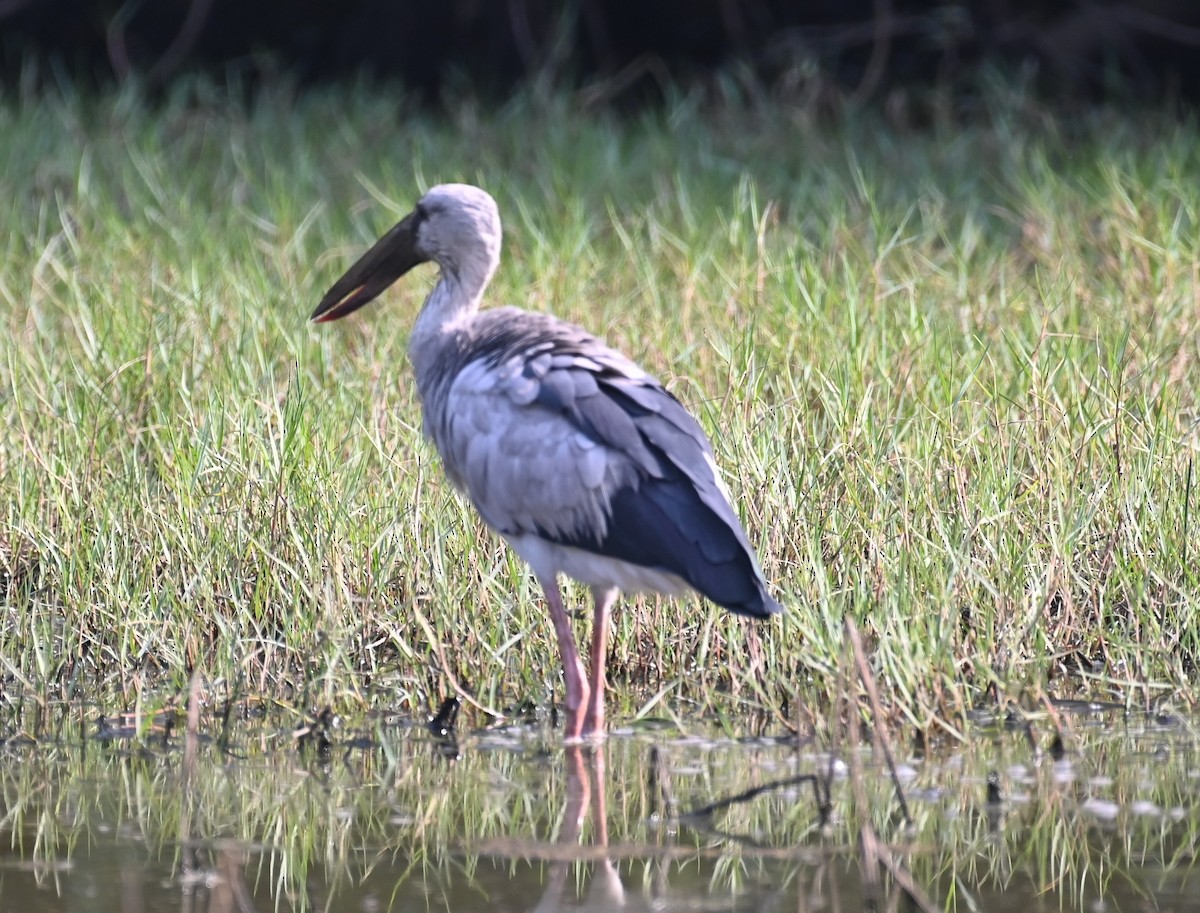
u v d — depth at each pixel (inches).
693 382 473.1
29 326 571.2
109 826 314.3
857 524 416.2
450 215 417.4
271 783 337.1
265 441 460.4
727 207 735.7
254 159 862.5
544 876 291.7
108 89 1028.5
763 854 298.2
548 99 987.3
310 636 390.0
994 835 304.0
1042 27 1083.3
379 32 1182.3
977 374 499.2
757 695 376.8
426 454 458.9
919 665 358.9
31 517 446.9
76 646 404.5
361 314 618.8
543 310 579.5
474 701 369.4
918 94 1000.2
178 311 573.3
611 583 357.4
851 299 536.4
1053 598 410.9
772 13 1155.9
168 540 423.2
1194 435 452.8
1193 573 404.8
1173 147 784.9
